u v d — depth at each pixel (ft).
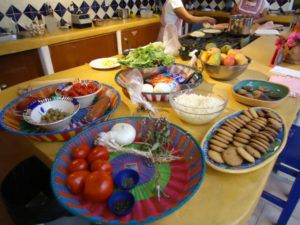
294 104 3.14
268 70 4.33
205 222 1.64
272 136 2.33
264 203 4.82
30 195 3.75
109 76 4.21
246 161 2.06
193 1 12.89
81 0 9.11
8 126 2.55
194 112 2.59
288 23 9.60
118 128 2.34
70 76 4.23
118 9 10.16
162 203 1.78
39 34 7.14
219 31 7.25
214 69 3.64
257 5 9.54
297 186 3.68
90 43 8.03
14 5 7.36
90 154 2.08
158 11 12.69
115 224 1.47
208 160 2.05
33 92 3.30
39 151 2.37
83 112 3.02
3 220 4.04
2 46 5.90
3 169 5.07
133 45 9.75
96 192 1.68
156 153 2.17
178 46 5.05
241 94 3.23
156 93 3.02
